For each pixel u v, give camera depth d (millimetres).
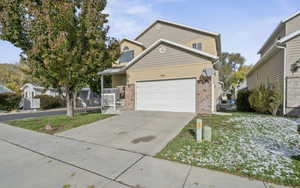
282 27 13969
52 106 21828
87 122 8719
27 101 19906
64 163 3959
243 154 4078
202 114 9828
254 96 10414
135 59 12250
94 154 4492
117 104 12984
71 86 10406
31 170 3643
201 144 4887
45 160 4168
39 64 9148
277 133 5715
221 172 3324
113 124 8148
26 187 2971
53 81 10086
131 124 8008
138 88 12297
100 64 9789
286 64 9305
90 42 8930
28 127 8273
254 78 18359
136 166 3705
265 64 13391
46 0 8188
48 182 3123
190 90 10461
